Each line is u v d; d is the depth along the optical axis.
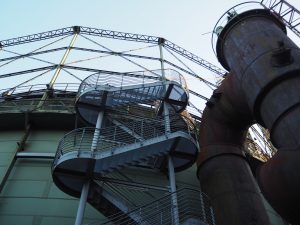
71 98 19.30
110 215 11.93
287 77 10.55
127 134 14.09
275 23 14.28
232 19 14.45
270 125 10.39
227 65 15.11
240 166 13.83
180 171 15.45
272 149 24.22
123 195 13.32
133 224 11.03
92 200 12.01
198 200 13.38
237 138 14.68
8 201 13.95
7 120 17.56
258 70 11.50
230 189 13.05
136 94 15.24
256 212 12.44
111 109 15.16
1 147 16.66
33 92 20.91
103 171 12.22
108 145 13.88
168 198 12.13
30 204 13.89
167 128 13.98
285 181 9.00
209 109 15.30
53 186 14.66
